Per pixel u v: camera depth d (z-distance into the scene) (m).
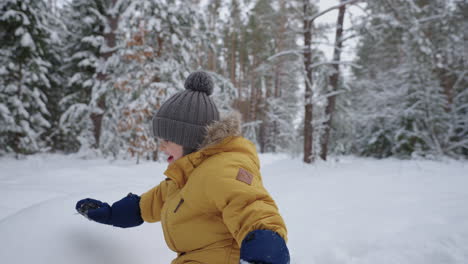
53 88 12.50
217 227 0.87
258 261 0.65
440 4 10.33
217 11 21.09
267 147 23.39
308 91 8.57
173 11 8.47
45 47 10.65
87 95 11.80
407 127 11.20
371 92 12.62
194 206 0.88
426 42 9.55
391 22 8.13
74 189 3.72
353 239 2.24
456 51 10.72
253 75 22.98
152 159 9.11
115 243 1.30
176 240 0.96
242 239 0.73
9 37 9.78
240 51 23.34
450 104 10.98
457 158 9.71
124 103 8.52
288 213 3.11
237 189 0.79
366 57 13.20
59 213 1.31
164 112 1.00
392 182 4.90
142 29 7.52
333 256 1.99
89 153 9.91
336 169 7.17
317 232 2.43
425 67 10.38
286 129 17.64
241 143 0.95
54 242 1.13
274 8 15.29
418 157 10.02
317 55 9.74
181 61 9.09
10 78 9.86
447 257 1.88
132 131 8.58
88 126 11.65
